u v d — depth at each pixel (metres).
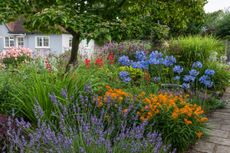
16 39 18.91
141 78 4.43
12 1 2.92
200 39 6.73
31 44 18.72
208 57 5.82
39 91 2.85
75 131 2.16
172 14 3.70
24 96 2.93
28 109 2.84
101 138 1.97
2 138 2.23
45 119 2.62
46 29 3.76
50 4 3.33
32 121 2.84
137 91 3.63
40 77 3.23
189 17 3.72
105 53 7.38
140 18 3.49
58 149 1.86
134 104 2.91
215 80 5.27
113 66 5.04
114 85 3.71
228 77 5.50
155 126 2.71
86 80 3.25
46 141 2.03
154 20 3.93
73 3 3.32
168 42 7.25
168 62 4.76
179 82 4.86
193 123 2.84
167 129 2.69
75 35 3.54
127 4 3.49
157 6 3.54
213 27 14.00
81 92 2.92
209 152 2.72
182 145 2.69
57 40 18.06
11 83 3.24
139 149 2.07
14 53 9.80
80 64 4.33
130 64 4.94
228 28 13.77
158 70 4.89
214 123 3.65
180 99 3.23
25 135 2.42
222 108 4.48
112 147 2.12
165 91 3.92
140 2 3.52
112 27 2.70
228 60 10.41
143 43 7.93
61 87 2.97
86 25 2.68
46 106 2.79
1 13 2.80
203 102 4.20
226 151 2.75
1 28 19.08
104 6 3.52
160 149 2.38
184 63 5.62
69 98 2.87
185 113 2.82
